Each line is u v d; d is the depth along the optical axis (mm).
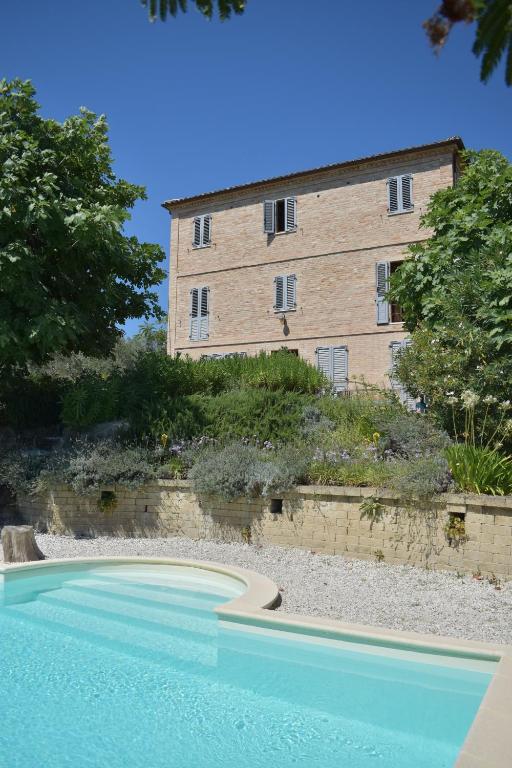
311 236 23453
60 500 11273
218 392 14891
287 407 12789
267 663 5152
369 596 6926
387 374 12859
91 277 14047
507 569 7434
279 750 3596
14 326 11508
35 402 14930
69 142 13531
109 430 12742
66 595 7496
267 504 9719
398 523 8398
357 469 9242
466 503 7809
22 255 11547
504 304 9773
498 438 9445
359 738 3809
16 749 3674
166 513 10719
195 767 3465
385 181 22266
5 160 11914
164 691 4566
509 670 4234
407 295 12172
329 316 22641
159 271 16031
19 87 13172
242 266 24797
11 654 5406
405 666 4930
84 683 4738
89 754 3604
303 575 7938
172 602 7180
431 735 3809
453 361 9984
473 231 11289
